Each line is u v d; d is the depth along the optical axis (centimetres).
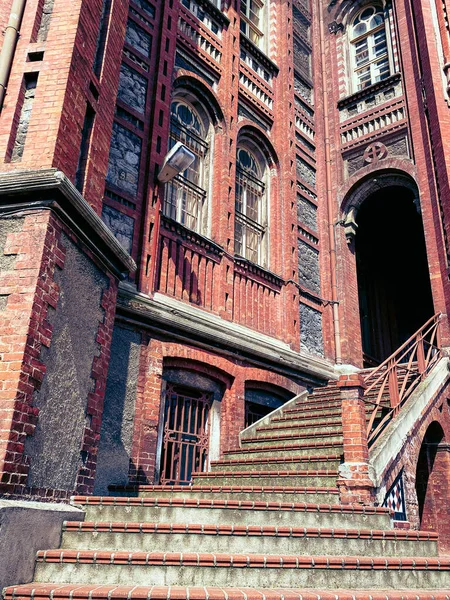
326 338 1185
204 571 391
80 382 526
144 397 741
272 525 480
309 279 1198
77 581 385
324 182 1327
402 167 1203
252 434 894
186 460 812
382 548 483
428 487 852
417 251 1708
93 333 561
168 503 483
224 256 964
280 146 1218
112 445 674
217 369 889
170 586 377
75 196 496
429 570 458
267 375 981
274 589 385
